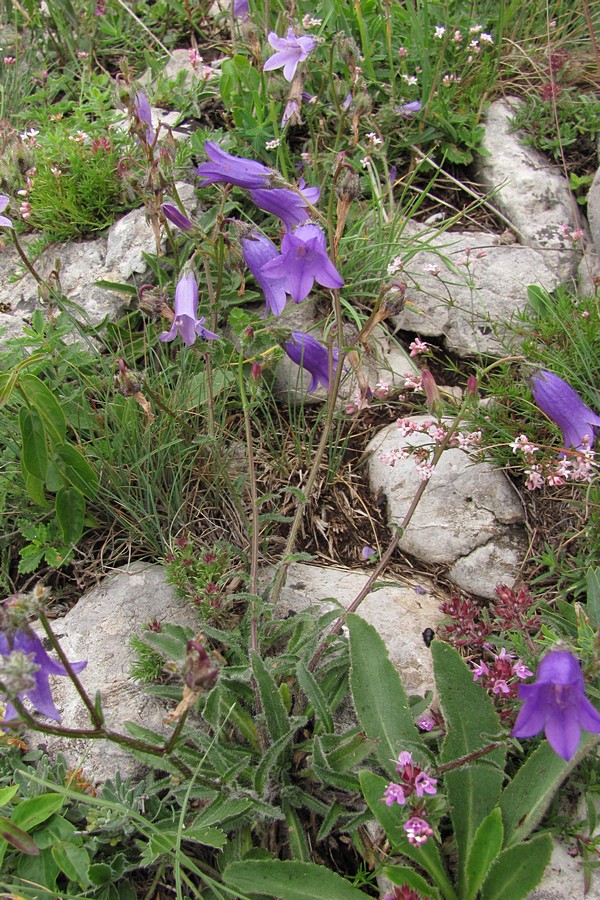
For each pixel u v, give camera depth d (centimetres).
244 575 40
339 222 37
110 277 53
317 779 38
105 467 46
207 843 34
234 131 58
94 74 66
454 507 46
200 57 62
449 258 55
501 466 47
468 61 61
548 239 56
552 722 28
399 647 42
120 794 36
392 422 51
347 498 48
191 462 47
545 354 49
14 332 52
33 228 57
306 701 40
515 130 60
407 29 63
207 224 53
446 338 53
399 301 38
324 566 46
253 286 53
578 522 45
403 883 33
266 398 51
